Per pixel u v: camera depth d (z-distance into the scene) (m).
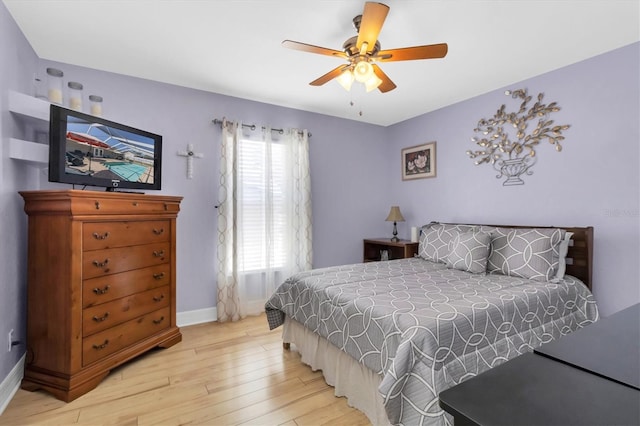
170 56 2.57
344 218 4.22
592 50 2.49
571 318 2.24
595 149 2.59
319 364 2.19
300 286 2.39
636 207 2.38
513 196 3.16
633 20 2.09
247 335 2.90
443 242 3.18
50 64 2.59
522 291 2.09
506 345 1.76
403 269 2.80
